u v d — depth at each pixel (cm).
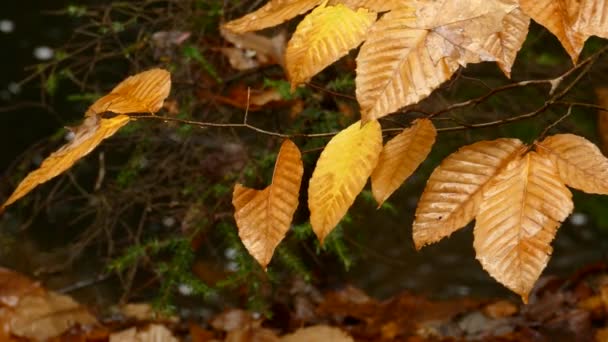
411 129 91
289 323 216
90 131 89
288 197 89
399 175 91
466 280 341
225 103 218
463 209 87
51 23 430
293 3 88
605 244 369
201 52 215
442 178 88
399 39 81
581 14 79
